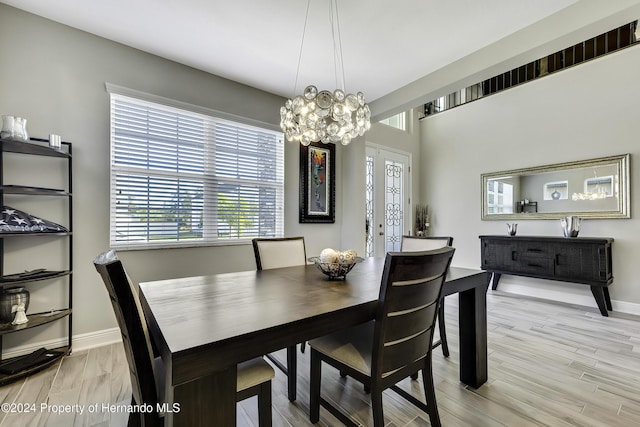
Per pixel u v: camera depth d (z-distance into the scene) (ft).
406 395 4.91
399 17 7.17
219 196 10.19
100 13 7.10
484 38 8.01
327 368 6.97
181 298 4.37
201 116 9.81
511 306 11.67
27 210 7.04
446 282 5.29
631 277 10.66
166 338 2.85
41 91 7.25
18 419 5.01
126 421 5.00
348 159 13.61
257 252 7.63
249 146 10.96
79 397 5.64
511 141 14.14
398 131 17.08
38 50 7.22
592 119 11.64
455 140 16.53
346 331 5.13
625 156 10.77
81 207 7.70
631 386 6.05
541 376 6.46
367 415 5.20
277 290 4.88
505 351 7.68
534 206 13.21
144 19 7.30
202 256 9.70
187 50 8.63
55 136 6.79
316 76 10.16
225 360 2.88
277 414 5.24
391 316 3.92
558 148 12.57
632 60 10.75
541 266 11.68
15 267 6.87
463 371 6.21
